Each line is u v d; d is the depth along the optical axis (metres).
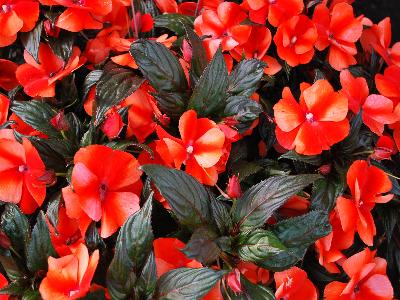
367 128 0.51
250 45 0.51
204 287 0.35
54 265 0.37
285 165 0.49
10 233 0.41
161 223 0.44
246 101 0.44
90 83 0.49
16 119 0.47
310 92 0.45
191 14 0.57
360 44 0.58
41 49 0.50
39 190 0.41
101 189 0.40
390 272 0.58
